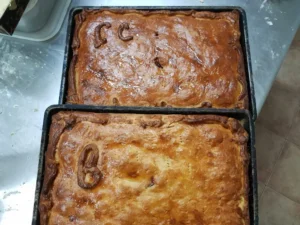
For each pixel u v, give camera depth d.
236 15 0.42
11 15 0.36
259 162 0.67
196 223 0.32
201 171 0.34
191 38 0.41
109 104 0.39
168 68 0.40
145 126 0.35
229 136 0.35
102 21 0.42
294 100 0.72
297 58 0.76
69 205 0.33
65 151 0.35
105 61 0.40
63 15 0.47
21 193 0.40
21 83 0.45
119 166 0.34
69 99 0.39
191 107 0.38
